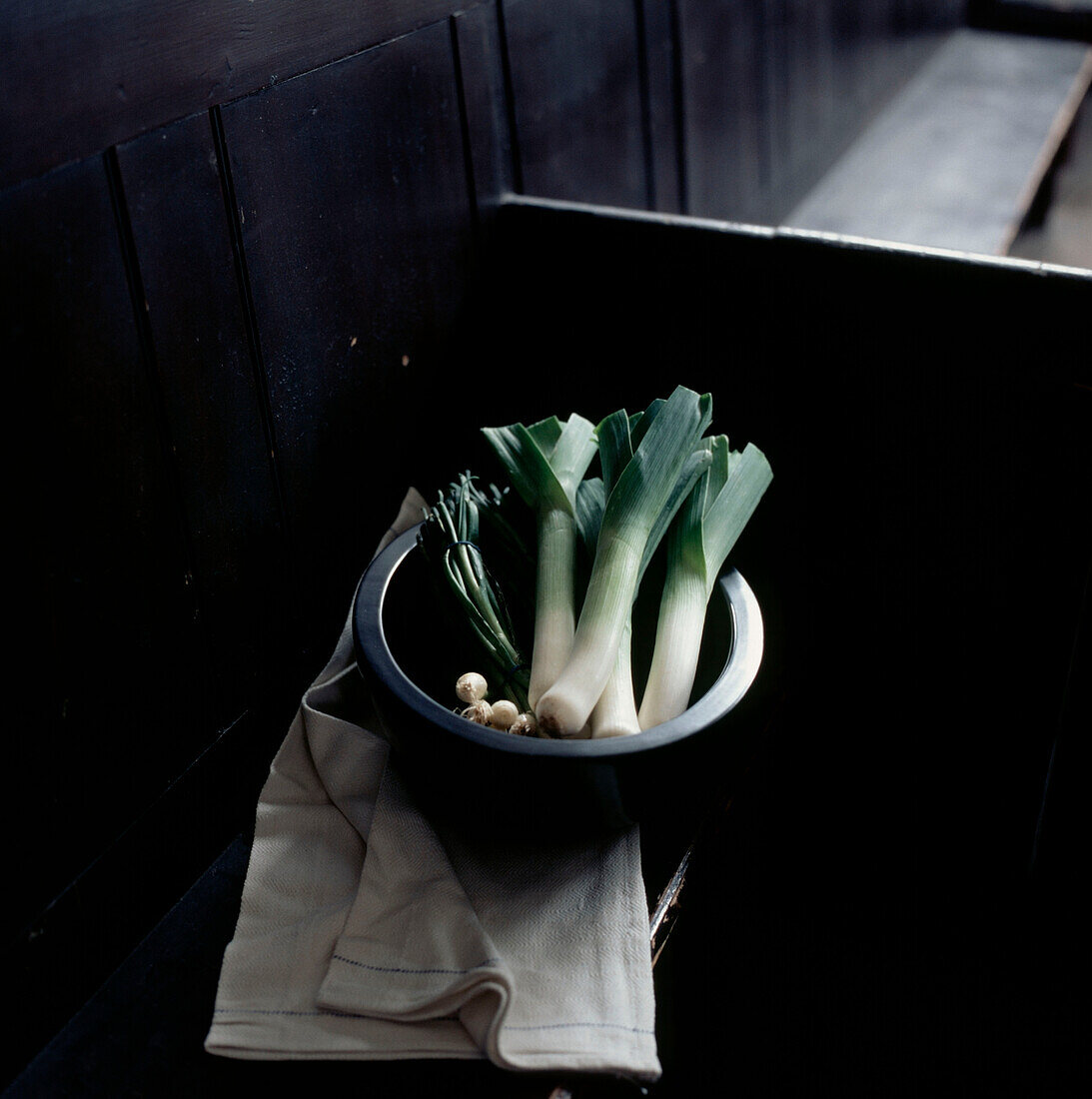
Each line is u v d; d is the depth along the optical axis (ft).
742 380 4.09
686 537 3.27
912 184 6.71
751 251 3.85
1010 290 3.51
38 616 2.74
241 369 3.25
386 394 3.93
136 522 2.99
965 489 3.87
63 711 2.86
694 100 5.58
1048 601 3.89
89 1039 2.88
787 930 4.44
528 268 4.30
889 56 8.01
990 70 8.49
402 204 3.78
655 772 2.77
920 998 4.19
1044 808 4.25
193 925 3.22
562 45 4.48
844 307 3.79
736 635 3.15
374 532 4.05
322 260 3.48
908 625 4.18
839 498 4.10
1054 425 3.63
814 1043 4.02
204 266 3.05
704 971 3.78
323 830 3.13
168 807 3.29
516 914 2.86
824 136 7.22
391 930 2.78
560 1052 2.56
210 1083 2.74
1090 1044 4.01
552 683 2.98
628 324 4.20
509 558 3.47
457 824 3.08
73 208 2.65
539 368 4.47
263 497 3.45
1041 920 4.43
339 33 3.36
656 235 3.98
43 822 2.88
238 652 3.48
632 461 3.22
